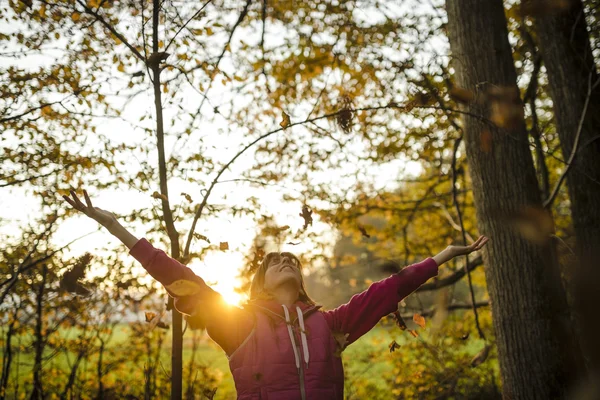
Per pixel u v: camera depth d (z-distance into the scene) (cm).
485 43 420
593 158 460
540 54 510
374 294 246
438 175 811
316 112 640
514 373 389
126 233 218
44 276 460
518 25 549
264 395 204
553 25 481
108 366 571
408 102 337
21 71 374
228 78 366
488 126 405
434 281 690
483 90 408
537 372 380
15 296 488
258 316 226
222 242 278
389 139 698
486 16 426
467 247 269
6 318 497
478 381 724
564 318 386
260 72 580
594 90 469
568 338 384
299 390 205
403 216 830
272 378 206
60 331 592
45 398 533
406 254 773
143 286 511
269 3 592
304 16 637
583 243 454
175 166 354
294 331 221
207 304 218
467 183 830
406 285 252
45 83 379
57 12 340
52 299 505
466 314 792
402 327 266
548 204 431
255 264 290
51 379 580
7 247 459
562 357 380
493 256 404
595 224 450
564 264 391
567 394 371
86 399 548
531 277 388
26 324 526
